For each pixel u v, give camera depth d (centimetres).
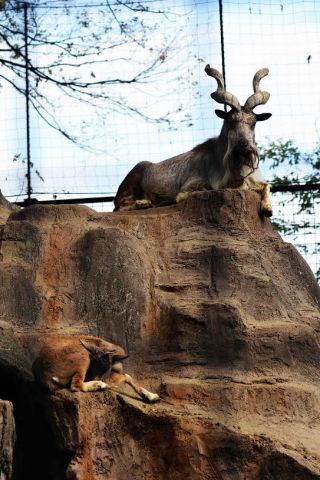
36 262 1636
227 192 1681
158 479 1385
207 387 1452
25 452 1465
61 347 1414
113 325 1555
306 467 1337
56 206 1717
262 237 1692
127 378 1457
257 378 1483
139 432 1402
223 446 1379
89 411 1377
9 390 1479
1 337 1453
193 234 1664
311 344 1557
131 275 1587
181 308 1537
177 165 1952
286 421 1445
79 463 1355
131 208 1983
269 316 1577
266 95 1847
